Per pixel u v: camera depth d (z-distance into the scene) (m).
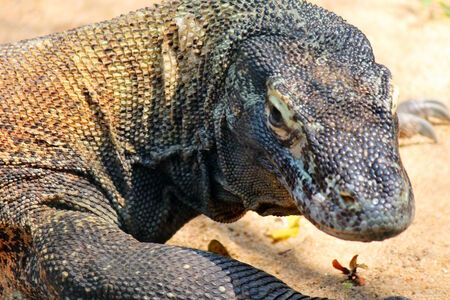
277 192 14.02
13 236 14.82
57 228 14.10
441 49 27.91
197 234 19.34
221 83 14.52
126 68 15.23
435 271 17.27
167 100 15.05
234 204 15.73
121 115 15.27
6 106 15.20
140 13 15.42
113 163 15.31
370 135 12.16
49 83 15.34
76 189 15.00
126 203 15.33
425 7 30.77
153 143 15.33
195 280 12.80
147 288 12.74
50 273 13.50
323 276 17.34
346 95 12.68
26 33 29.69
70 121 15.22
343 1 31.00
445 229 18.97
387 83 13.07
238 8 14.73
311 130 12.31
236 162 14.30
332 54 13.69
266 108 13.27
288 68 13.40
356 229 11.55
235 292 12.73
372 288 16.61
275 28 14.24
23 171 14.88
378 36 28.55
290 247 18.69
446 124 23.98
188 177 15.37
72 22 30.27
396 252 18.11
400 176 11.84
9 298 15.19
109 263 13.22
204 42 14.81
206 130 14.77
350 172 11.80
